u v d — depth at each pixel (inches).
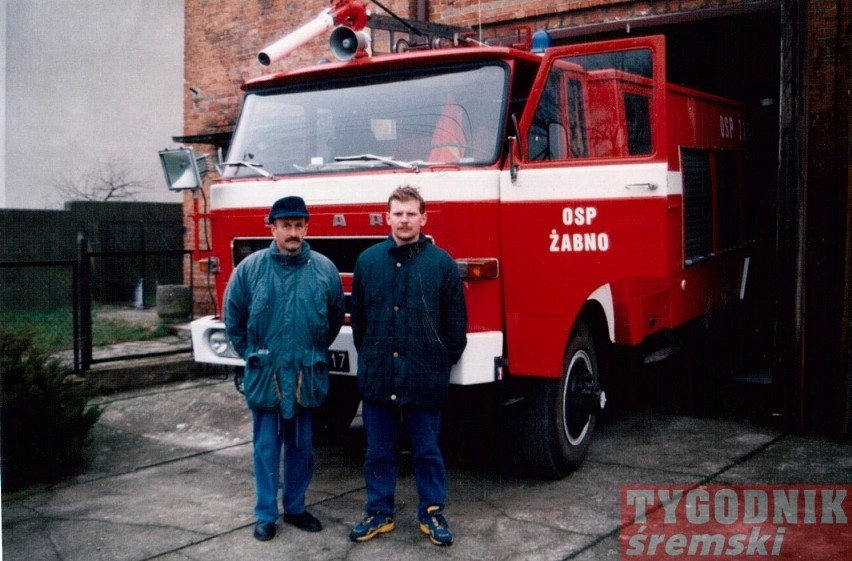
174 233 682.8
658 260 186.5
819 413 264.2
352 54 216.7
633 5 324.5
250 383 179.8
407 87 215.8
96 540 184.2
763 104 370.9
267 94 237.3
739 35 335.3
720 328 303.9
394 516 195.6
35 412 223.9
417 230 176.9
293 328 179.3
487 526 188.9
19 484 222.1
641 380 315.9
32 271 609.3
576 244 194.1
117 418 291.1
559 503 203.2
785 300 262.4
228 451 254.5
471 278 194.4
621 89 197.8
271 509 182.9
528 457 214.7
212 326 221.5
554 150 209.0
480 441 258.4
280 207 180.4
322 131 224.2
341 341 204.1
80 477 229.6
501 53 205.2
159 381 340.8
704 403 304.8
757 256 347.3
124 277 650.2
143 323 478.3
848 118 249.9
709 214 282.7
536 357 198.2
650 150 191.3
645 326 233.9
